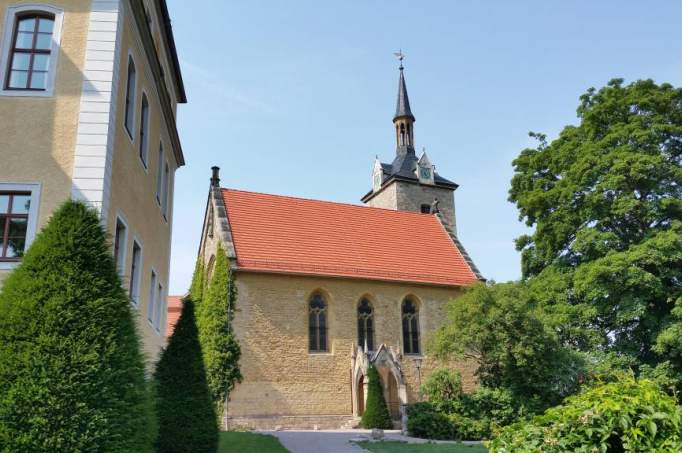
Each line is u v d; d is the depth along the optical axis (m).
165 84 21.69
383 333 33.84
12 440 8.41
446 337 29.98
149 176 18.86
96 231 10.13
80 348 9.13
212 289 31.30
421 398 33.03
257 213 35.66
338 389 31.53
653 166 30.12
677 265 29.97
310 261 33.41
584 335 30.84
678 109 32.62
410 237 39.81
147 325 18.84
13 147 13.60
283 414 29.86
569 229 33.34
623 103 33.22
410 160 52.19
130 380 9.58
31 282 9.44
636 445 5.30
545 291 33.41
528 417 27.02
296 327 31.59
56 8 14.78
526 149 38.19
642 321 30.41
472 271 38.44
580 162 32.41
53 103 14.00
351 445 22.11
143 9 16.48
